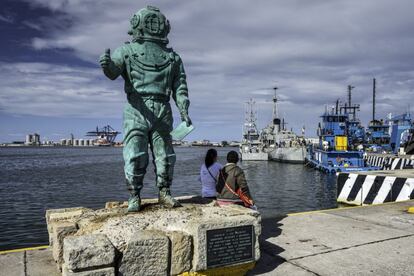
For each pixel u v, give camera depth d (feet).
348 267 16.11
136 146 16.69
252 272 15.52
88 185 105.91
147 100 17.02
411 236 20.67
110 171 158.81
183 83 17.90
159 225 14.46
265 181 112.88
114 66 16.24
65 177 130.72
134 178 16.67
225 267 13.94
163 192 17.98
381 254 17.71
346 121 147.33
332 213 26.58
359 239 20.07
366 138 211.82
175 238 13.23
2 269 15.48
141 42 17.29
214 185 21.83
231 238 14.07
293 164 186.60
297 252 17.98
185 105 17.56
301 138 207.21
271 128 238.07
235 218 14.48
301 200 77.20
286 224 23.22
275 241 19.69
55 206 71.56
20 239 45.93
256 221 14.70
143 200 19.52
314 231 21.61
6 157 327.26
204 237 13.52
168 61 17.44
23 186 104.37
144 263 12.71
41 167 187.62
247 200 19.15
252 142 236.22
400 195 38.27
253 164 190.08
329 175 125.70
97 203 75.56
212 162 22.27
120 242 12.87
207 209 16.65
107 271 11.93
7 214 63.00
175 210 16.60
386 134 210.79
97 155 377.30
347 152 129.08
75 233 14.82
